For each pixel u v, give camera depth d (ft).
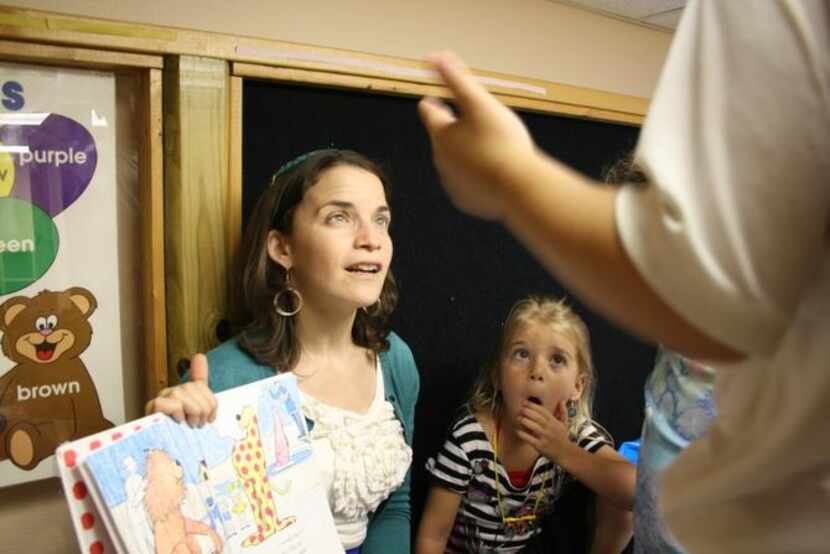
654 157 0.96
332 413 3.38
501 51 4.63
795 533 1.09
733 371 1.16
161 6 3.24
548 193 1.04
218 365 3.24
